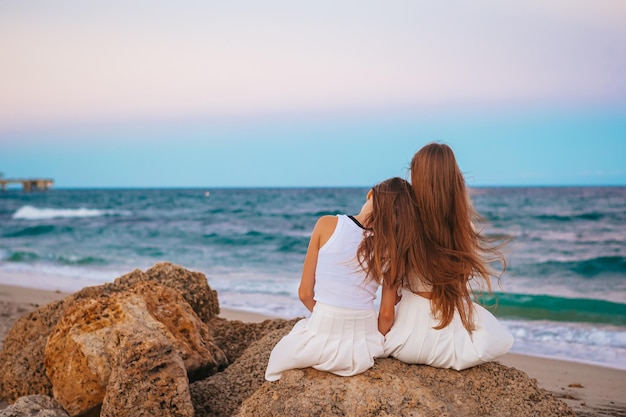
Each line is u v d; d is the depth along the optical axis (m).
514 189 69.12
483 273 3.86
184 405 4.02
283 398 3.69
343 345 3.72
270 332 5.32
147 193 88.44
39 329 5.73
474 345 3.89
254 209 48.03
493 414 3.66
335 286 3.72
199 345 4.92
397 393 3.60
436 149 3.81
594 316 11.53
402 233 3.73
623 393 6.71
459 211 3.80
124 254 23.25
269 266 19.84
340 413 3.56
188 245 25.84
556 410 3.73
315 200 58.41
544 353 8.87
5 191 118.56
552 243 23.52
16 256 21.98
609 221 31.17
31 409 4.39
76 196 79.06
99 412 4.57
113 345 4.32
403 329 3.92
